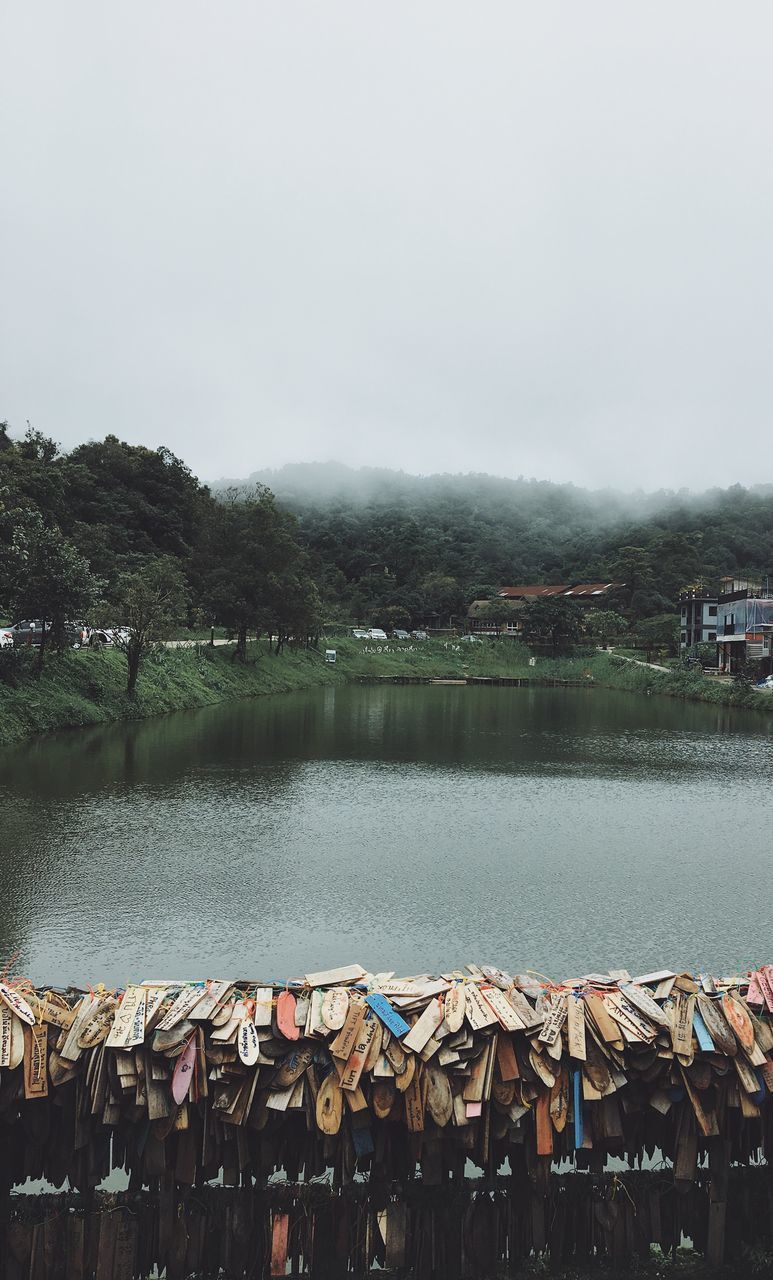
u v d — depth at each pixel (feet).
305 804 63.21
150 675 124.16
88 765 74.79
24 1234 16.53
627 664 233.76
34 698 94.17
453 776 76.84
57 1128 16.90
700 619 239.91
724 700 159.33
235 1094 16.44
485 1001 17.54
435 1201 17.22
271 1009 17.34
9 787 64.69
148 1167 16.26
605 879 45.85
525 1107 16.80
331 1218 16.92
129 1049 16.43
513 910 40.55
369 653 247.91
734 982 19.22
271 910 39.99
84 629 124.57
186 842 51.55
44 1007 17.10
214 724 109.40
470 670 243.81
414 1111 16.43
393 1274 16.99
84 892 41.81
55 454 241.76
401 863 48.44
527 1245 17.33
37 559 95.91
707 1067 17.06
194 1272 16.76
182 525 255.09
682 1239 19.22
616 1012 17.63
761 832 57.00
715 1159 17.30
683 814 62.39
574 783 74.28
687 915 40.06
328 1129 16.21
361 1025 16.99
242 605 167.22
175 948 35.09
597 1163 17.57
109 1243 16.40
